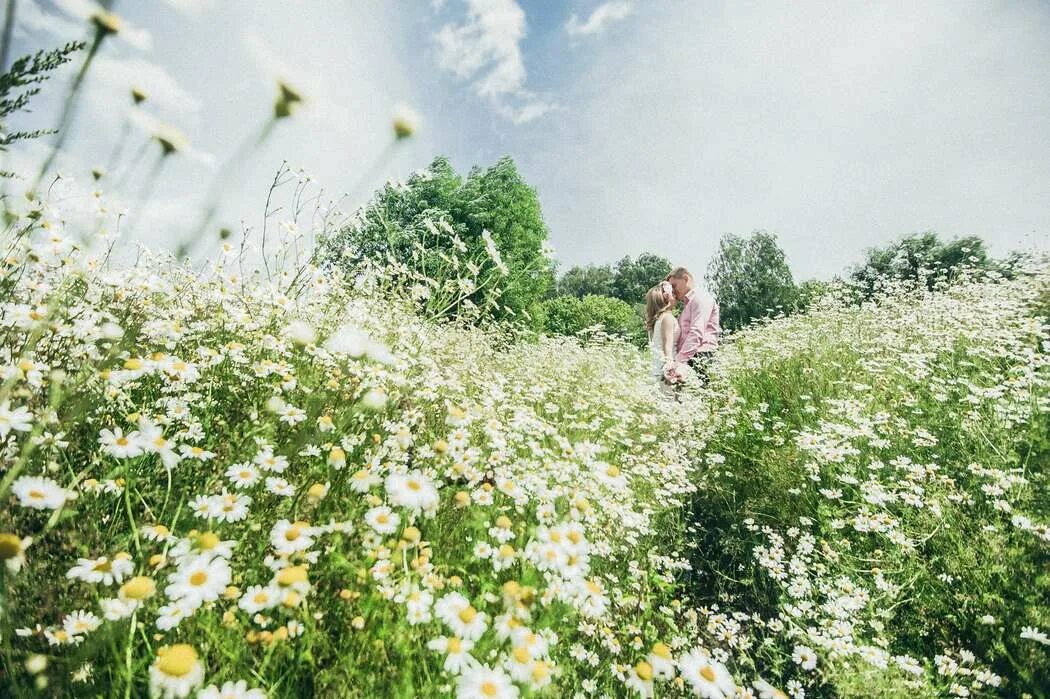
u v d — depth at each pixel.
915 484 3.17
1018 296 6.05
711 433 4.32
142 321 2.54
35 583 1.29
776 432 4.21
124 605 1.10
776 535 3.03
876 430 3.77
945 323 5.33
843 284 8.74
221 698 1.04
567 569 1.65
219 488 1.77
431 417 3.22
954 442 3.55
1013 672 2.17
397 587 1.54
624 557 2.72
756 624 2.60
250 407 2.36
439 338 4.68
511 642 1.38
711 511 3.68
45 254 2.08
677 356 5.92
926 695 2.05
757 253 38.44
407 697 1.29
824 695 2.23
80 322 2.16
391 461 2.32
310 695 1.36
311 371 2.86
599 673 1.80
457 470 2.37
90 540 1.49
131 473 1.68
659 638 2.22
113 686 1.13
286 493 1.74
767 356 5.96
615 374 5.64
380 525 1.70
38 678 1.03
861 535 3.05
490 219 20.53
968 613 2.43
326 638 1.46
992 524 2.82
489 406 3.40
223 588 1.24
